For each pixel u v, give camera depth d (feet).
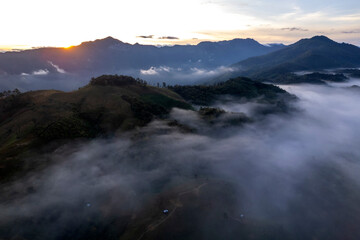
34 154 481.87
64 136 555.28
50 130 547.90
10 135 540.11
